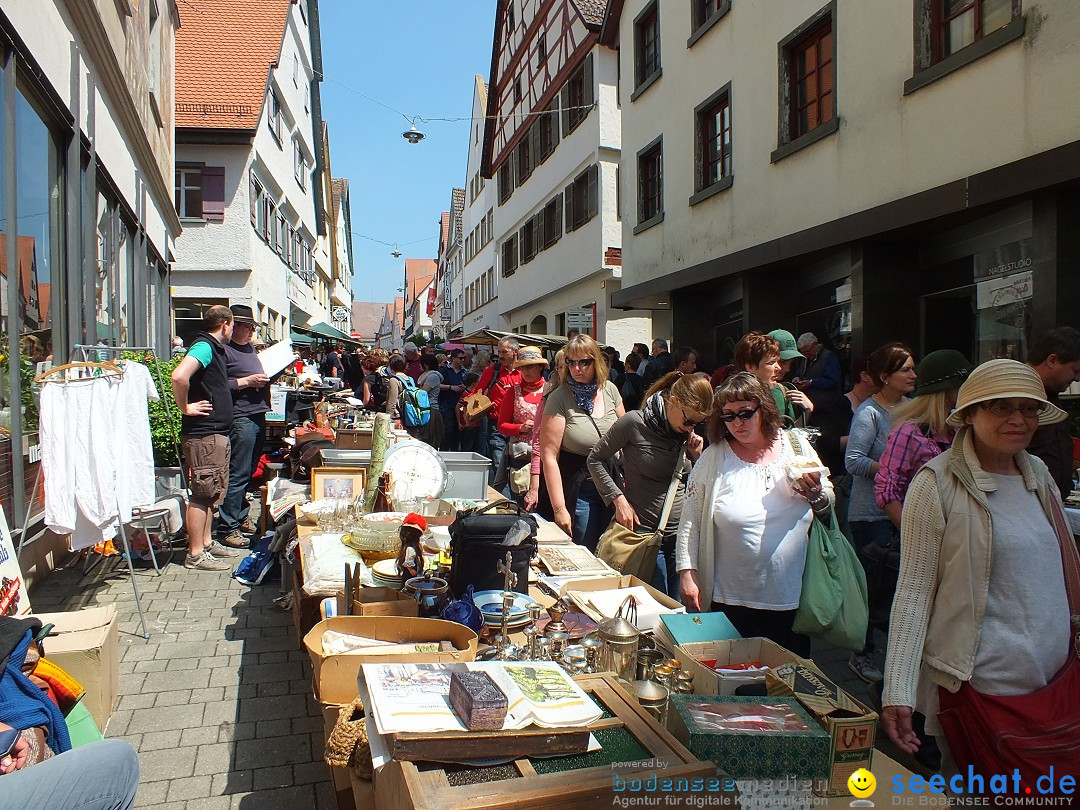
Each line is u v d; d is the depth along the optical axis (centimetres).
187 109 1825
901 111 836
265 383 673
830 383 667
